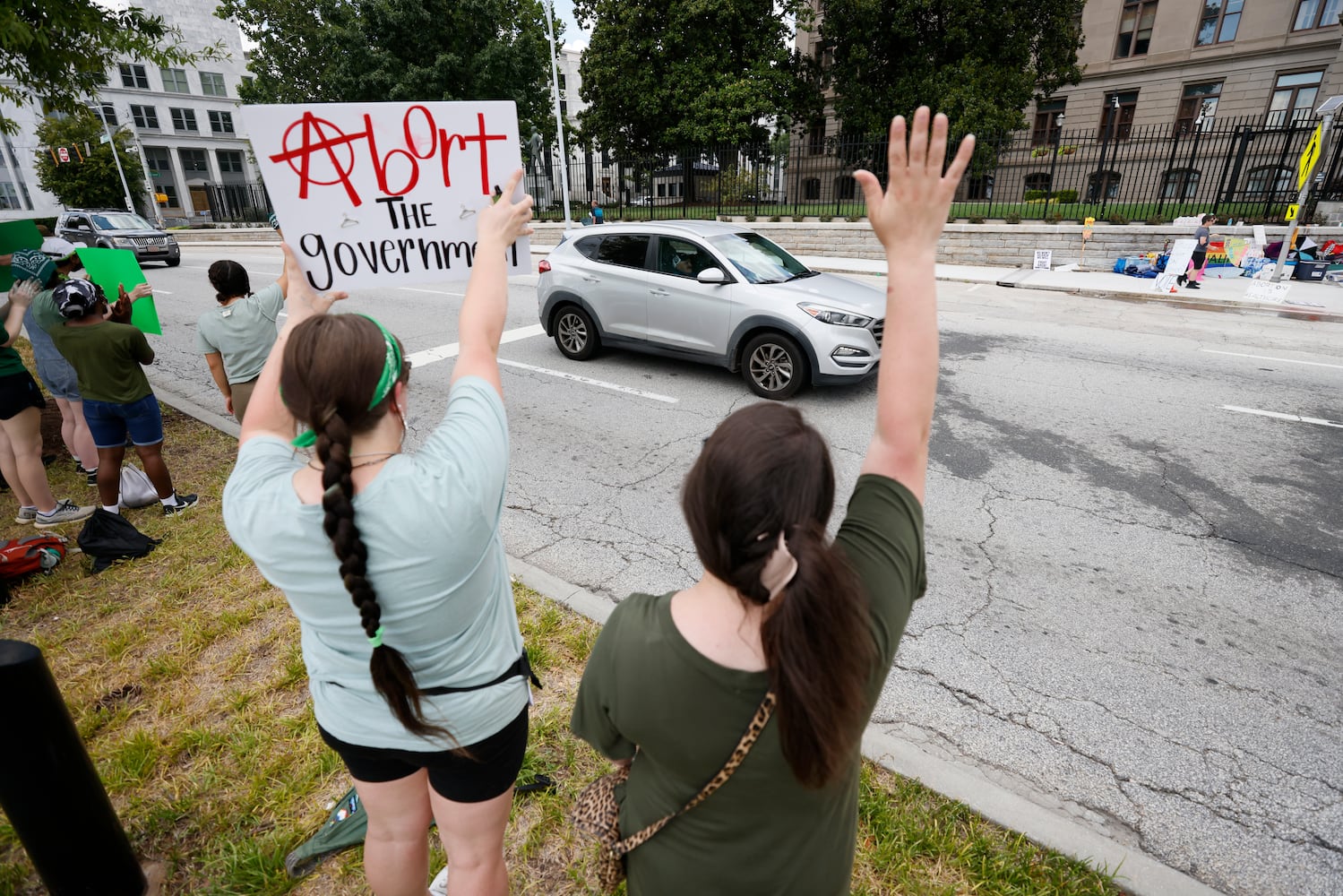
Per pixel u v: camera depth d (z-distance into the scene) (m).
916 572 1.08
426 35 26.80
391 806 1.59
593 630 3.32
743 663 0.95
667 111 26.23
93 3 5.14
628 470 5.37
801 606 0.84
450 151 1.75
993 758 2.73
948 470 5.31
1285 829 2.42
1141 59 28.41
